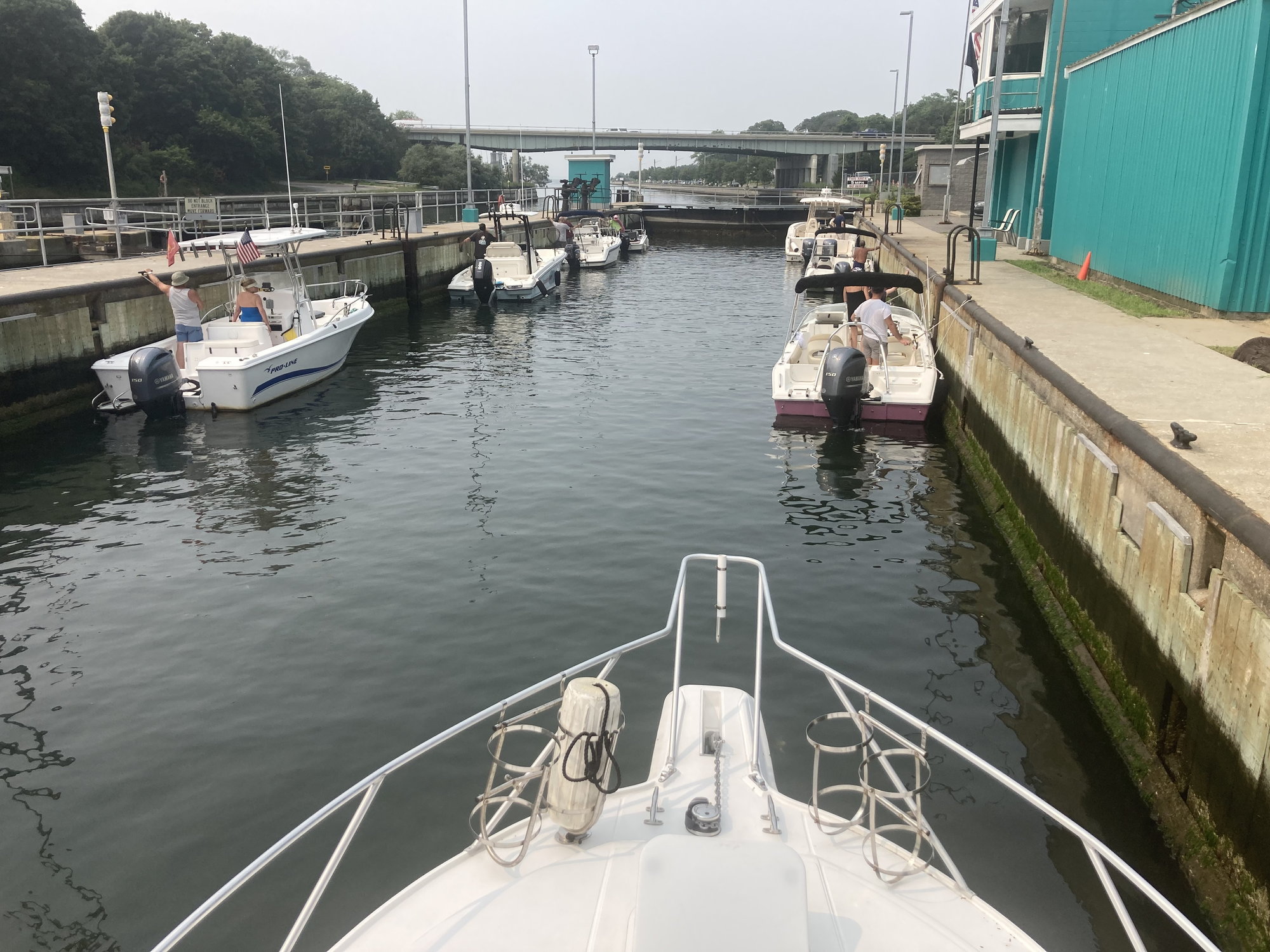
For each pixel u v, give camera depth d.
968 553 9.62
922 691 6.89
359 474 12.02
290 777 5.79
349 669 7.10
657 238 58.19
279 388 15.89
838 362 13.59
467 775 5.78
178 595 8.45
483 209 41.72
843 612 8.16
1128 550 6.72
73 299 15.22
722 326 24.66
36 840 5.24
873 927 3.41
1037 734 6.37
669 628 4.89
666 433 14.05
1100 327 12.05
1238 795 4.77
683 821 3.88
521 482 11.63
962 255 23.59
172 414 14.80
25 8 56.62
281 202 37.53
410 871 4.95
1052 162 22.94
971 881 4.93
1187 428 7.17
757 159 174.38
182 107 72.88
